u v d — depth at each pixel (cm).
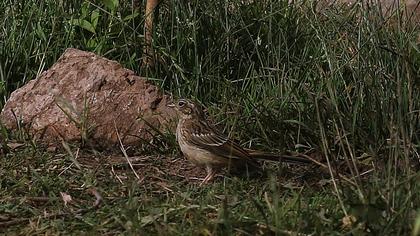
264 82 1290
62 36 1385
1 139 1205
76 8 1410
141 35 1377
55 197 995
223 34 1365
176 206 939
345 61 1244
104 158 1158
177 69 1329
